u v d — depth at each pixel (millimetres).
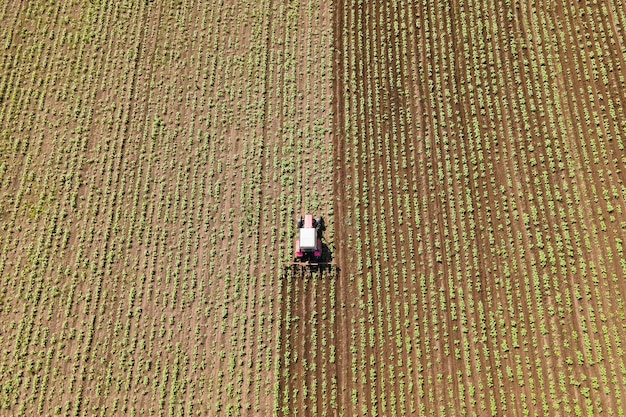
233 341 16031
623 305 16078
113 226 17531
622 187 17531
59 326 16375
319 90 19359
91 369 15859
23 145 18750
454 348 15867
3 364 15922
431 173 18000
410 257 16922
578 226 17141
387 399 15359
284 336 16078
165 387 15594
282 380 15594
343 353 15891
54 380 15758
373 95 19188
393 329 16109
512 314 16141
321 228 17312
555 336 15844
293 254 17031
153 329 16250
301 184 18000
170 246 17234
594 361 15539
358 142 18531
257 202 17719
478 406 15219
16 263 17125
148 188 18047
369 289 16547
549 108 18750
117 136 18859
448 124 18672
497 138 18453
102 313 16500
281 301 16453
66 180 18219
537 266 16719
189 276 16859
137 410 15352
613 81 19078
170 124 18984
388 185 17891
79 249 17266
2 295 16750
